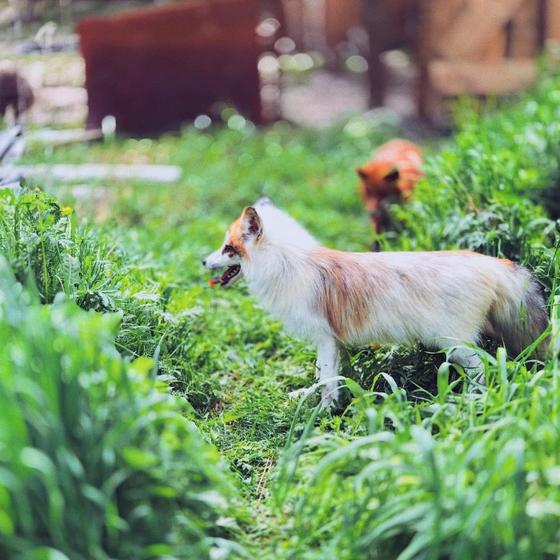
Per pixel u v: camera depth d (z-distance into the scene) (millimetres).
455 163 4195
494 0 6465
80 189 4867
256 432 3436
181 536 2934
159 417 2930
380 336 3455
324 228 4793
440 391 3158
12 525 2766
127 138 6141
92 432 2852
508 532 2811
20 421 2789
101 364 2928
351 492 3002
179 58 6406
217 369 3727
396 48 7719
